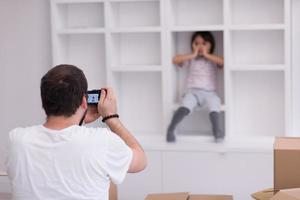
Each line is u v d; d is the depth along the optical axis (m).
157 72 4.02
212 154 3.55
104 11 3.82
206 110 3.94
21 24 4.05
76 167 1.52
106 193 1.59
